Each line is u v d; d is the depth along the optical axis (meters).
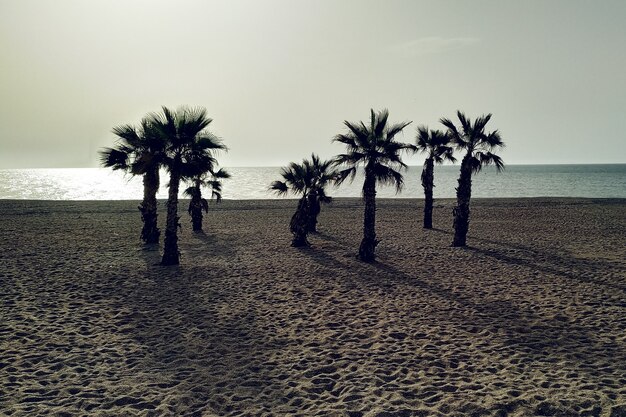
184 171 13.85
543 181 90.94
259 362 6.98
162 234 21.81
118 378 6.40
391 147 14.52
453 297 10.68
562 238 20.00
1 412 5.37
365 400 5.72
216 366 6.84
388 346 7.61
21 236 20.34
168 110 13.52
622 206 34.47
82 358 7.11
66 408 5.51
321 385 6.20
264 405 5.63
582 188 68.88
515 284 11.84
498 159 17.30
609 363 6.77
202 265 14.41
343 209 35.00
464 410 5.43
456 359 7.04
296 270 13.72
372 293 11.09
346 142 14.85
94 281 12.15
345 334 8.20
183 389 6.06
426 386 6.09
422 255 16.12
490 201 39.56
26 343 7.69
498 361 6.93
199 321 8.97
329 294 11.02
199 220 22.89
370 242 15.20
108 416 5.34
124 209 33.41
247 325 8.74
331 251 17.16
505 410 5.40
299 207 18.48
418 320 8.99
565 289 11.25
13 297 10.48
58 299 10.39
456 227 18.03
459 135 17.41
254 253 16.69
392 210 33.78
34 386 6.12
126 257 15.64
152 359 7.10
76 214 30.22
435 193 63.09
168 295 10.89
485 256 15.81
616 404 5.46
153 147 13.86
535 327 8.50
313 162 18.95
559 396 5.71
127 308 9.80
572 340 7.79
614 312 9.34
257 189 73.19
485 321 8.89
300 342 7.85
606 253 16.17
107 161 17.77
